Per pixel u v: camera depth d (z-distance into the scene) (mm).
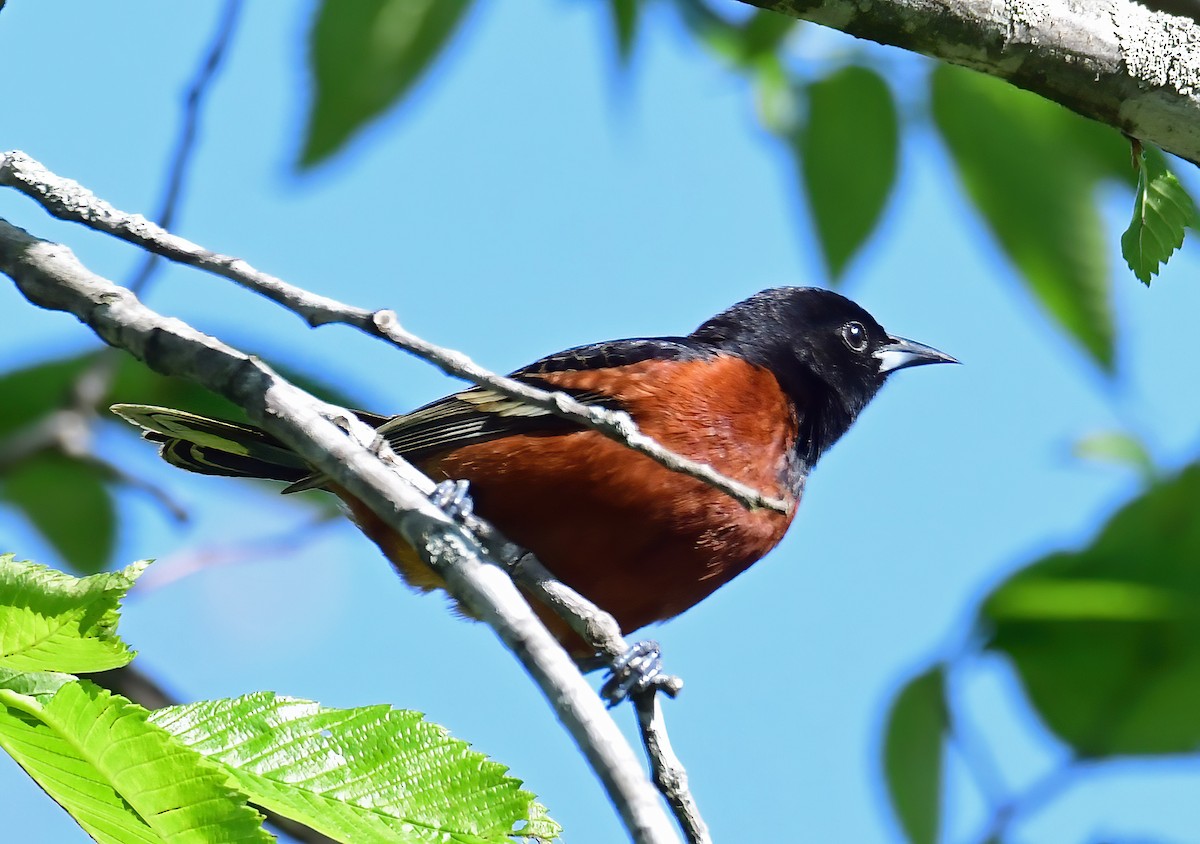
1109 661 11047
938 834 11203
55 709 5043
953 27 7363
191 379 6727
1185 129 7664
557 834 6141
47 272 7117
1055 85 7609
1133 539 11031
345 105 10352
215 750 5352
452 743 5418
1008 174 11023
